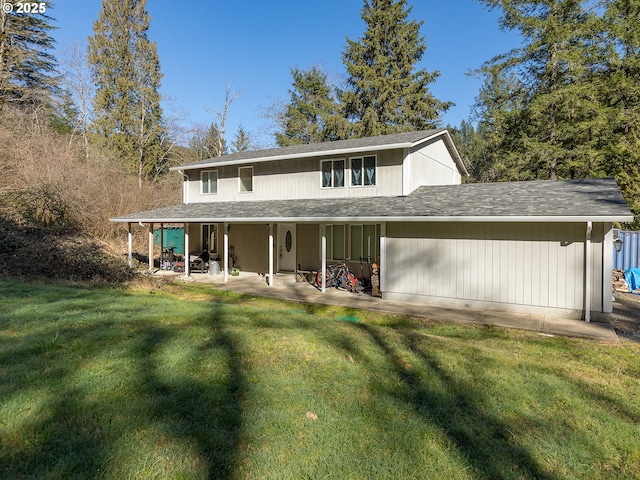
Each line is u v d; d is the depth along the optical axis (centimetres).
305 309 974
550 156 1902
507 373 458
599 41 1888
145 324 573
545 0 1925
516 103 2142
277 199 1513
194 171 1775
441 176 1574
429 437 307
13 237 1366
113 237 2038
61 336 485
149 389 357
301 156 1378
